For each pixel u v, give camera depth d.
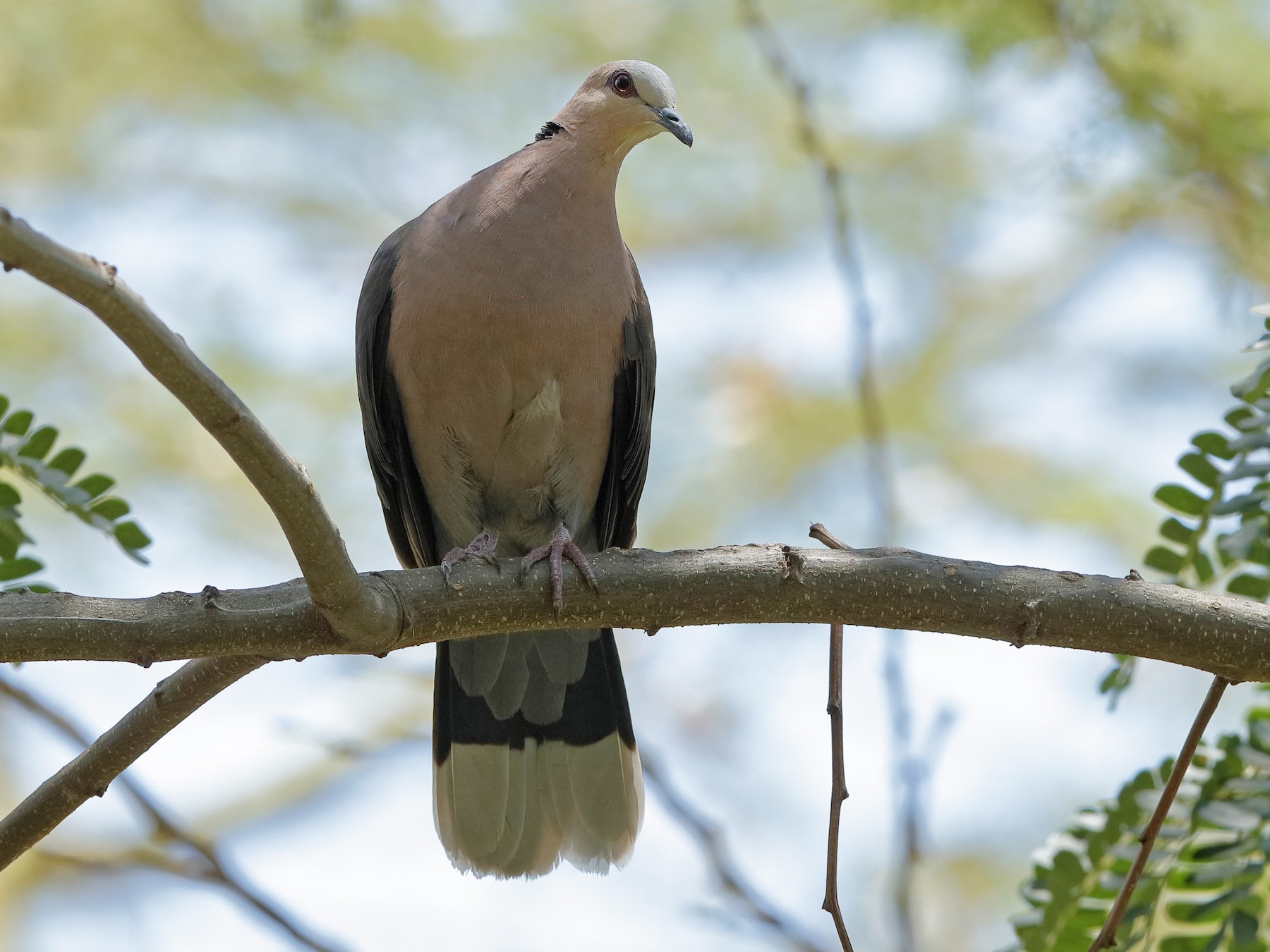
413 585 6.55
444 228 8.88
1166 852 6.56
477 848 8.93
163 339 5.12
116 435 12.85
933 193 13.71
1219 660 6.32
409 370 8.97
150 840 7.83
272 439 5.51
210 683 6.41
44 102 13.45
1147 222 12.01
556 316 8.70
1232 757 6.65
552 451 9.20
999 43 10.62
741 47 13.46
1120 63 10.42
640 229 14.30
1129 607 6.39
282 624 6.18
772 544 6.70
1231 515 6.71
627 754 9.02
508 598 6.63
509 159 9.15
